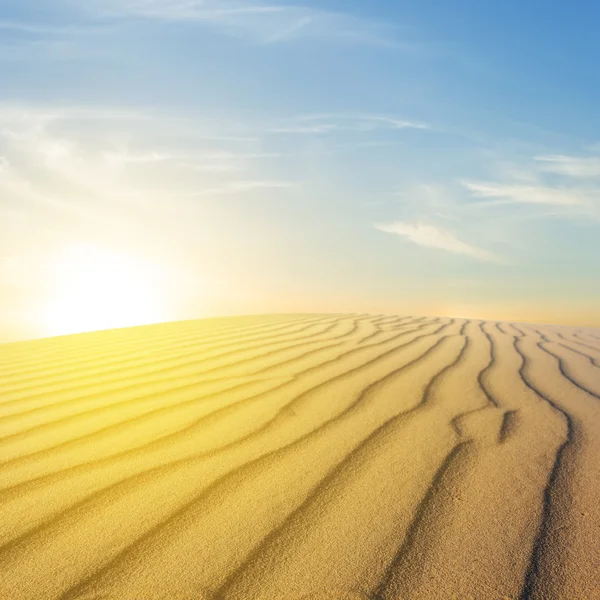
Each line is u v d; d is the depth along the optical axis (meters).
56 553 1.25
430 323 5.71
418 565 1.19
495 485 1.61
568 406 2.48
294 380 2.94
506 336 4.79
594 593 1.09
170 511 1.45
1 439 2.04
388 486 1.60
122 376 3.08
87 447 1.94
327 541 1.30
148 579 1.14
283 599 1.08
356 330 4.99
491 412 2.37
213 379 2.96
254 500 1.51
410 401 2.53
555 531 1.33
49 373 3.22
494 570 1.17
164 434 2.07
